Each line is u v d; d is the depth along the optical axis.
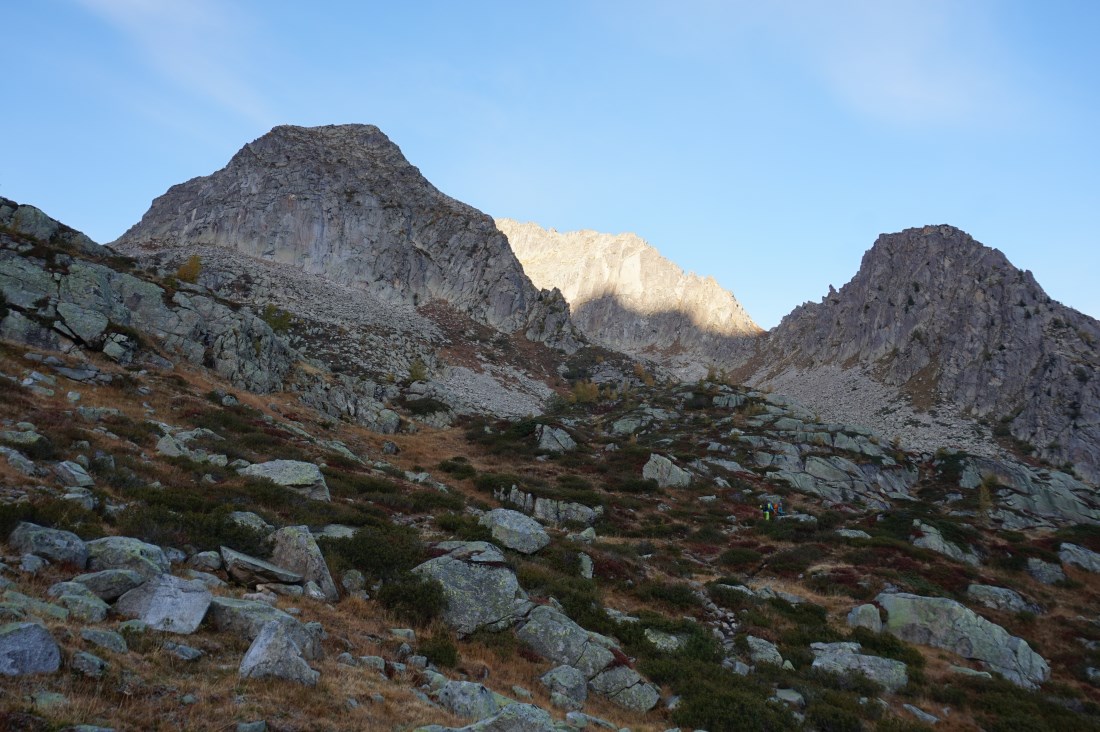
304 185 185.38
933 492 81.62
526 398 134.25
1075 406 133.25
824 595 37.84
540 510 48.16
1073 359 145.50
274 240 171.75
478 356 153.75
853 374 192.88
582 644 20.44
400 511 32.81
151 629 11.81
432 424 80.19
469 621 20.44
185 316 54.31
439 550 24.19
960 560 48.66
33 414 26.09
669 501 58.84
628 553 38.19
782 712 20.12
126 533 16.72
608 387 147.88
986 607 40.03
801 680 25.05
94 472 22.14
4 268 43.41
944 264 199.62
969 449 132.38
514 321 188.00
